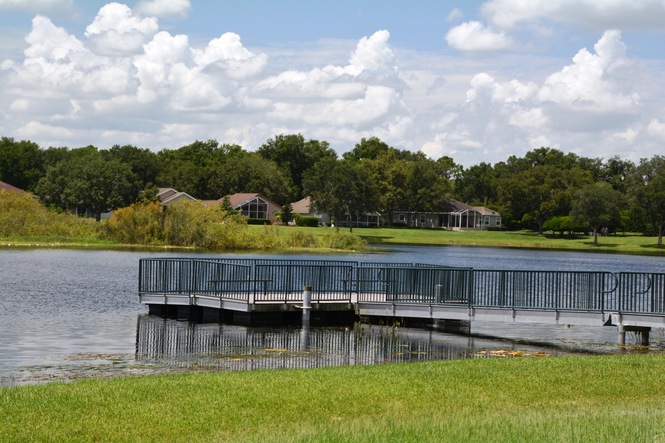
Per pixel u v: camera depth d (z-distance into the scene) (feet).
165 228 284.82
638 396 51.39
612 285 165.17
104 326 99.40
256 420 43.73
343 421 43.62
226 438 40.09
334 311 103.91
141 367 69.97
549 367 60.39
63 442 39.14
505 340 93.86
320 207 453.99
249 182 529.86
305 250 292.40
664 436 38.93
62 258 218.38
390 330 99.04
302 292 112.47
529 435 39.01
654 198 414.82
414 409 46.88
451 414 45.34
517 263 268.21
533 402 49.24
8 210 290.35
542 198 493.77
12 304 121.60
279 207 499.92
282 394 49.49
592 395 51.42
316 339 89.97
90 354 78.07
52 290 142.41
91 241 284.20
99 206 427.74
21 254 229.86
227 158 608.60
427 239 419.74
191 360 74.49
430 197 522.88
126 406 45.70
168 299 108.37
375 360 76.64
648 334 92.89
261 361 74.43
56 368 69.10
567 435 38.96
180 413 44.57
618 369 59.82
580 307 103.60
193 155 622.13
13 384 61.16
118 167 432.66
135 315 110.22
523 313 92.99
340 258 252.21
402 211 540.52
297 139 624.59
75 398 47.21
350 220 448.24
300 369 59.77
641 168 456.45
